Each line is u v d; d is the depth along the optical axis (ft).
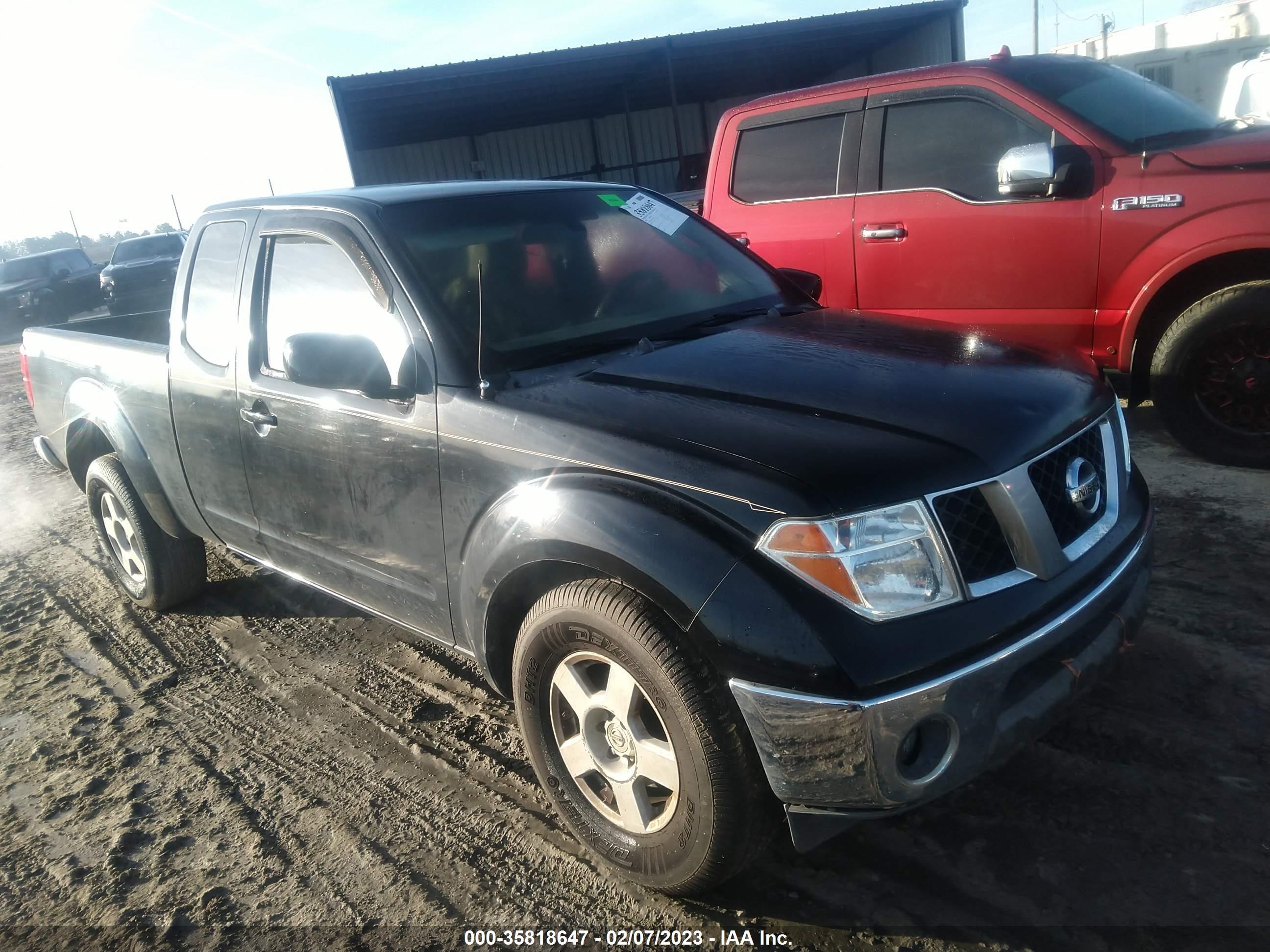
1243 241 13.78
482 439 8.25
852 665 6.25
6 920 8.50
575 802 8.18
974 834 8.06
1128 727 9.08
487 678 9.04
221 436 11.35
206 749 10.89
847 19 64.34
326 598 14.74
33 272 69.92
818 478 6.61
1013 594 6.81
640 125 85.35
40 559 18.29
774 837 7.21
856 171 17.69
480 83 60.13
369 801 9.56
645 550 6.79
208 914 8.25
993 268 16.16
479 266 8.66
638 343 9.43
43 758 11.12
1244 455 14.57
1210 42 56.95
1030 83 15.90
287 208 10.89
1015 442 7.21
